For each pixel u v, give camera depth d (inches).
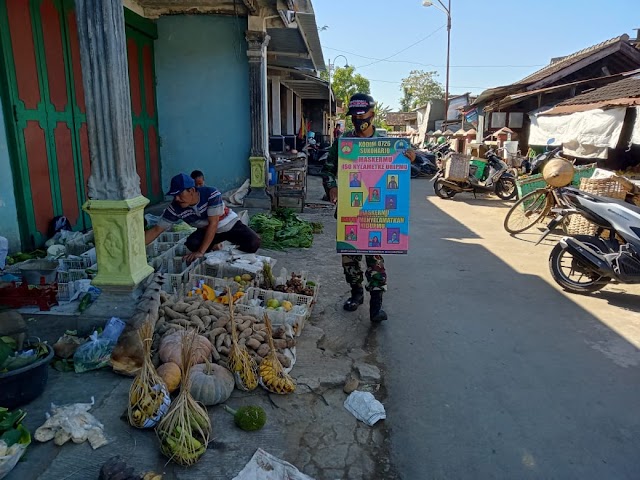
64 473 90.5
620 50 624.1
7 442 89.7
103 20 131.9
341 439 110.4
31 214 222.7
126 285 142.5
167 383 110.0
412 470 101.7
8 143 210.5
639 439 112.6
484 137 814.5
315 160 775.7
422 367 143.6
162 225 175.5
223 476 93.0
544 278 231.0
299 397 124.0
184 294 163.5
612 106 383.2
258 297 171.6
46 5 231.5
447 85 1165.1
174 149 374.0
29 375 107.8
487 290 212.4
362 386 132.3
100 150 137.8
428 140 1414.9
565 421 118.9
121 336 125.6
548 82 648.4
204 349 124.4
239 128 367.9
